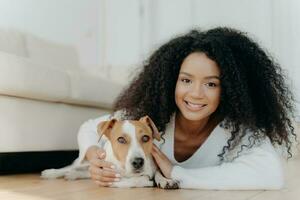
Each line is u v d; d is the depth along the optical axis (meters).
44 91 1.79
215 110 1.46
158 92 1.52
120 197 1.17
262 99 1.54
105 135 1.42
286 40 3.23
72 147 2.03
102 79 2.23
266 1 3.28
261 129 1.48
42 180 1.59
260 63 1.56
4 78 1.62
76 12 3.61
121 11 3.94
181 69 1.41
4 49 2.42
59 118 1.94
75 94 1.98
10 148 1.71
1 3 3.00
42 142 1.85
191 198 1.16
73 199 1.14
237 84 1.43
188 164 1.49
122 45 3.92
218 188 1.32
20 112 1.75
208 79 1.38
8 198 1.17
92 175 1.41
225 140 1.47
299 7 3.21
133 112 1.56
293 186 1.52
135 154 1.30
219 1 3.49
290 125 1.69
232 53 1.47
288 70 3.07
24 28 3.15
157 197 1.17
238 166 1.35
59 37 3.45
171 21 3.78
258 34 3.29
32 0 3.22
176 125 1.49
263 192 1.31
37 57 2.66
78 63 3.01
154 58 1.58
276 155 1.41
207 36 1.49
